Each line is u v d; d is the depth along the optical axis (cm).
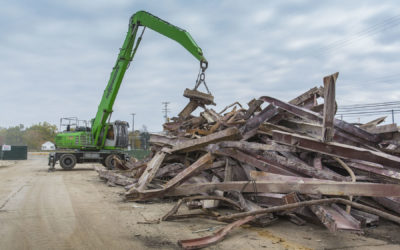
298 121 683
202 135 928
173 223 588
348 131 666
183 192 664
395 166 473
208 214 624
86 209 725
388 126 659
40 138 10844
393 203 536
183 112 1110
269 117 745
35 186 1163
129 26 1623
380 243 454
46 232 533
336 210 488
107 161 2050
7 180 1391
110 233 525
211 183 652
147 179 714
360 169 579
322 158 655
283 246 445
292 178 547
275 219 567
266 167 630
